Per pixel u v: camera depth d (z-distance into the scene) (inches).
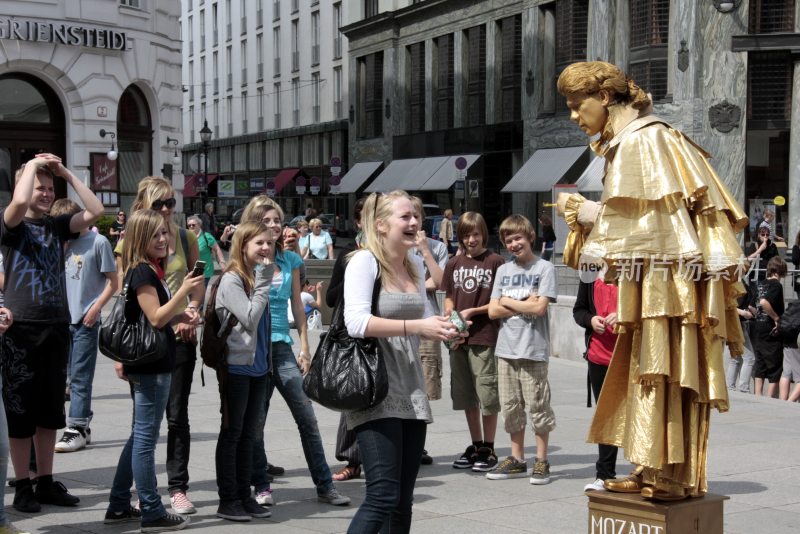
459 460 319.9
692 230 177.2
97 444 345.1
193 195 2839.6
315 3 2310.5
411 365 191.2
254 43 2650.1
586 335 283.7
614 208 182.1
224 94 2869.1
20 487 260.4
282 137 2492.6
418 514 262.8
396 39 1951.3
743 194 1247.5
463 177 1293.1
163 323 235.1
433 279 321.4
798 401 495.8
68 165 1115.9
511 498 280.4
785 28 1230.3
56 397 260.4
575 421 397.7
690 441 182.9
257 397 261.1
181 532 244.4
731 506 269.6
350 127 2122.3
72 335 337.4
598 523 190.5
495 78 1670.8
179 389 260.7
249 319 250.2
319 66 2306.8
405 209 190.9
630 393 184.1
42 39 1071.0
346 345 187.5
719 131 1249.4
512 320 299.9
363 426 186.4
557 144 1515.7
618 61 1376.7
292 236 289.9
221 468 255.4
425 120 1879.9
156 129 1211.9
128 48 1144.8
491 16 1669.5
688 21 1252.5
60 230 264.1
